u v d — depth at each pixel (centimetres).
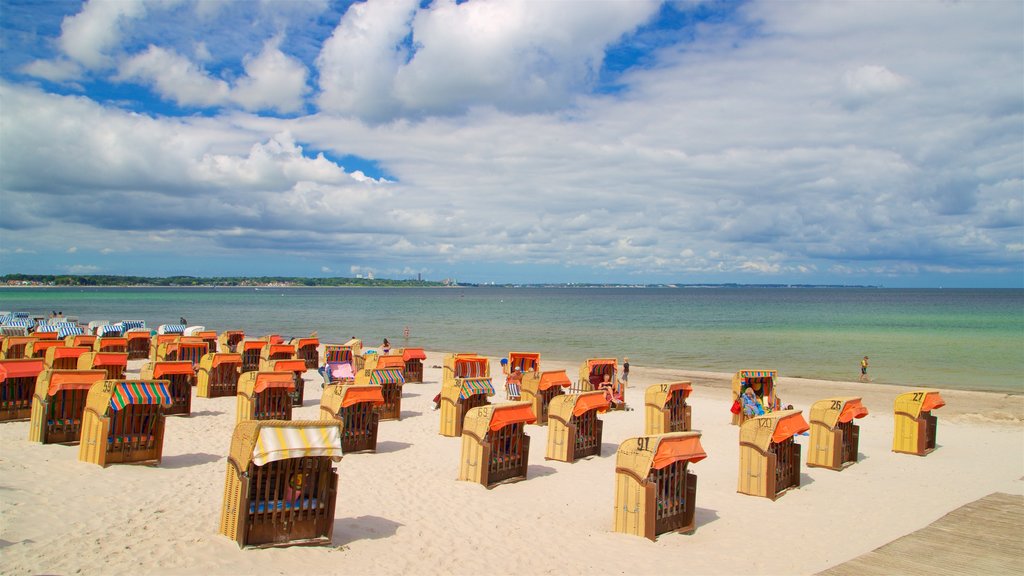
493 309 11338
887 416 2106
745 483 1195
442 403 1625
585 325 7081
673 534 972
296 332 5838
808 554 898
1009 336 5472
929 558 871
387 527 938
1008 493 1221
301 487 840
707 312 10369
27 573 686
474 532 941
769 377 1980
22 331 3766
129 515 896
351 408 1417
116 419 1182
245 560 764
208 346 2570
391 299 17638
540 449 1512
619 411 2052
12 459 1151
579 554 875
